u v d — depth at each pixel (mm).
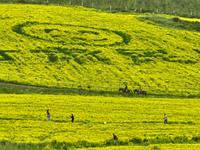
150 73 114125
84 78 104812
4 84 95062
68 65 113500
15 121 70688
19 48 120688
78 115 76438
